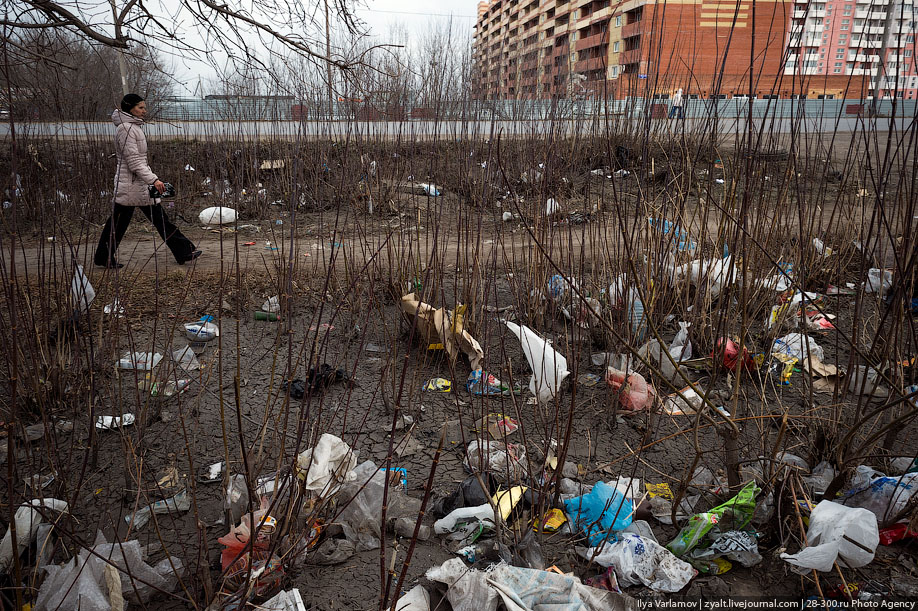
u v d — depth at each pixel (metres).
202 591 1.80
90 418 2.34
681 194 3.56
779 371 3.24
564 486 2.35
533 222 4.15
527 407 3.00
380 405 3.02
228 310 4.23
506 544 2.01
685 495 2.30
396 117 5.68
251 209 7.35
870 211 5.76
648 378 3.25
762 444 2.61
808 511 2.05
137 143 4.76
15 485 2.23
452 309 3.85
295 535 1.94
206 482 2.39
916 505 1.95
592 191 5.85
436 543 2.09
